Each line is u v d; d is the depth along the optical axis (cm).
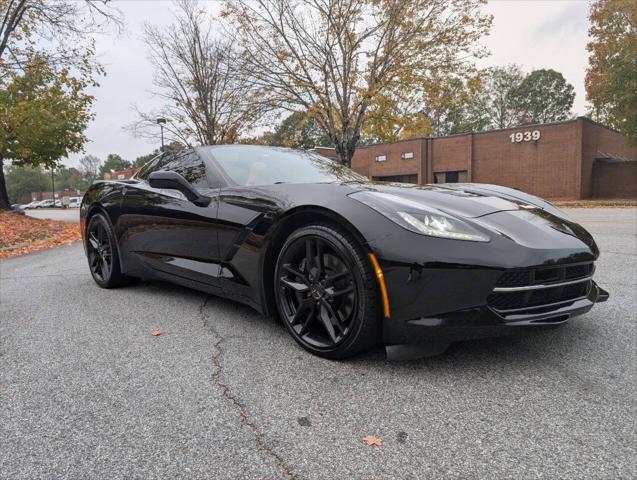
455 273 176
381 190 220
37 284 410
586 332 235
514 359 202
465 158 2562
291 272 221
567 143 2223
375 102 1228
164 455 134
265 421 153
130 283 378
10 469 128
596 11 2223
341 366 198
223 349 222
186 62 1536
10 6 1302
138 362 208
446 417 153
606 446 134
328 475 124
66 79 1328
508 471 124
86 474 126
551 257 185
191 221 275
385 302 185
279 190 232
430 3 1188
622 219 973
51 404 168
